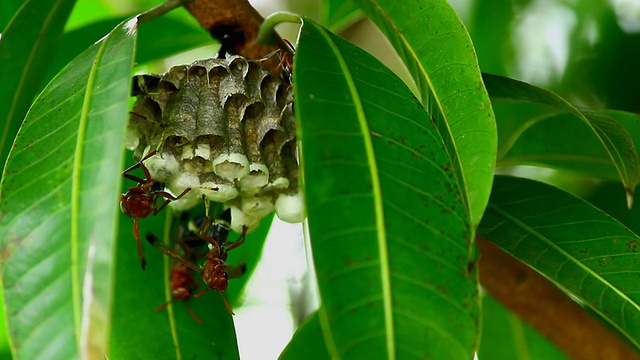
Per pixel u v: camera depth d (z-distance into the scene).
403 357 0.45
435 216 0.46
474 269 0.46
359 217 0.45
